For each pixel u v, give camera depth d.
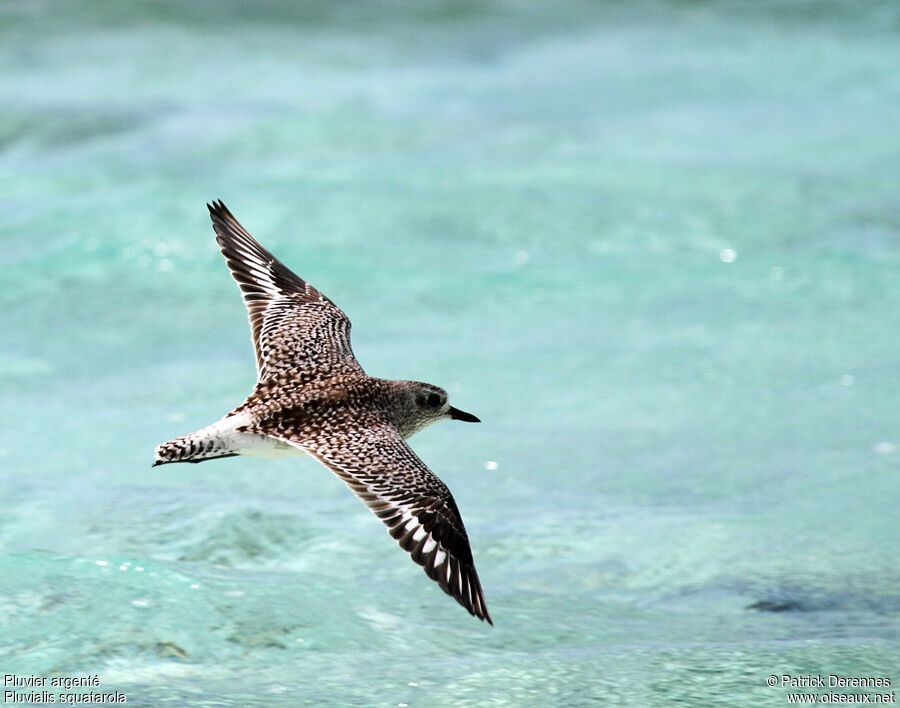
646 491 13.33
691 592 11.30
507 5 36.50
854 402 15.68
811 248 20.89
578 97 28.55
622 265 20.31
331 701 9.13
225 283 19.27
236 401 15.53
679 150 25.05
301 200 21.69
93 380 16.11
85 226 20.50
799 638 10.40
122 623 10.12
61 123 24.92
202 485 13.26
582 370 16.64
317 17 33.88
